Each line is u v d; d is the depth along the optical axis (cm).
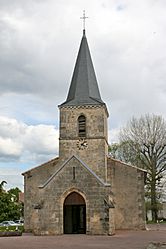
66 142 3656
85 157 3600
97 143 3612
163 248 1975
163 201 5362
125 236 2836
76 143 3641
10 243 2341
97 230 2983
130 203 3575
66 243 2303
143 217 3531
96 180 3081
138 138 5281
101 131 3634
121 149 5459
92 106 3669
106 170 3619
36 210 3083
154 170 5119
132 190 3594
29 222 3581
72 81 3925
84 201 3091
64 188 3125
